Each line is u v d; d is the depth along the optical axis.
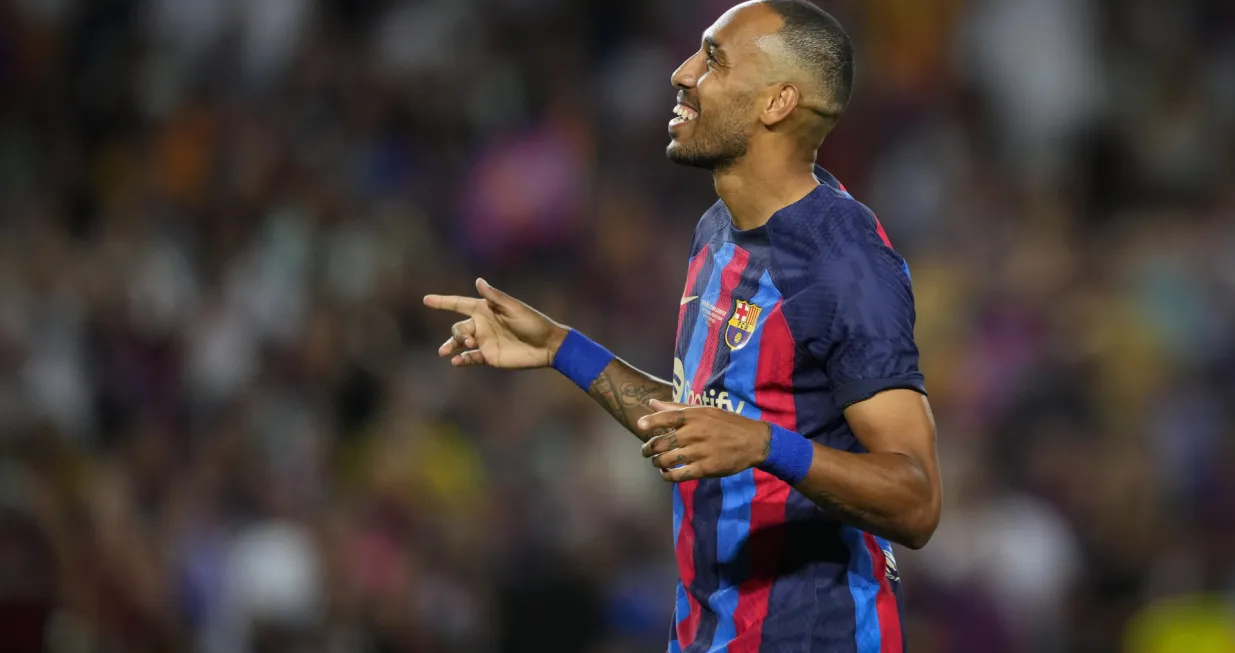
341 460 28.30
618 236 36.41
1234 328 35.09
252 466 24.38
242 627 21.64
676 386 11.73
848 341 10.46
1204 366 34.28
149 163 36.59
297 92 38.50
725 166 11.27
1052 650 26.55
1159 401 32.59
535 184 36.59
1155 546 28.62
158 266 32.19
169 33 39.34
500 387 29.92
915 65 40.22
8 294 29.06
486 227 36.44
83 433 27.30
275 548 22.22
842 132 39.47
